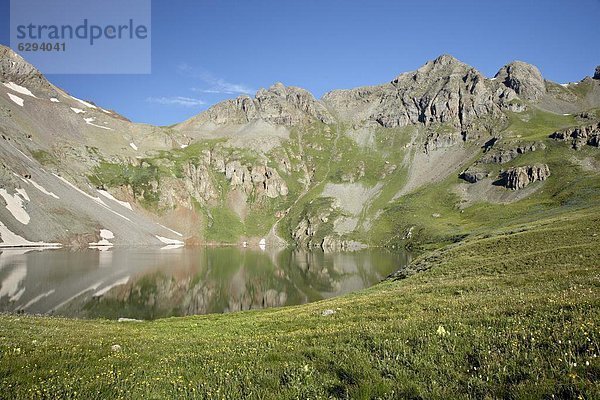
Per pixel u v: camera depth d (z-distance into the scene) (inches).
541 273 1221.1
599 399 292.0
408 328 577.9
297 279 4712.1
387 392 360.2
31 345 689.0
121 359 600.7
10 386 421.1
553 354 382.6
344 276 4982.8
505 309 635.5
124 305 2886.3
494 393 333.1
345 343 545.3
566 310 530.0
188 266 5457.7
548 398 311.4
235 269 5531.5
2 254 5354.3
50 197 7859.3
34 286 3262.8
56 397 397.4
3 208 6569.9
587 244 1648.6
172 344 811.4
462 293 1139.3
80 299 2940.5
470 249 2397.9
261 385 413.4
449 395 340.5
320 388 388.5
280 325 1128.2
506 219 7795.3
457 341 473.4
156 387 439.5
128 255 6387.8
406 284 1883.6
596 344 380.5
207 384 431.8
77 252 6240.2
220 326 1390.3
